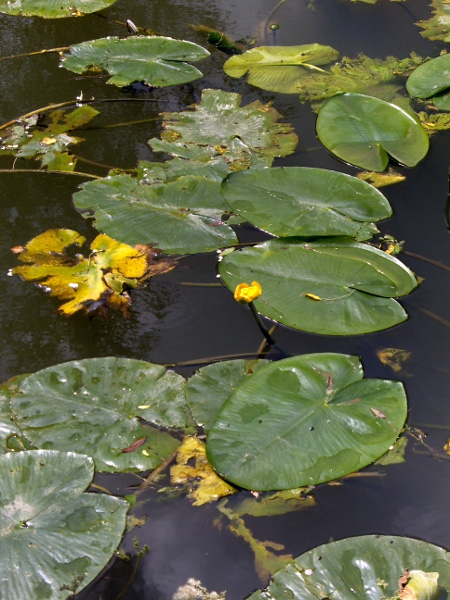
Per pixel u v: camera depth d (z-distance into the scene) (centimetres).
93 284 269
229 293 266
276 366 216
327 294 250
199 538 180
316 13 505
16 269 278
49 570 166
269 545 179
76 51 439
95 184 316
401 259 279
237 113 384
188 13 507
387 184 324
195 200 307
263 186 309
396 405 207
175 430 205
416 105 396
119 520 180
